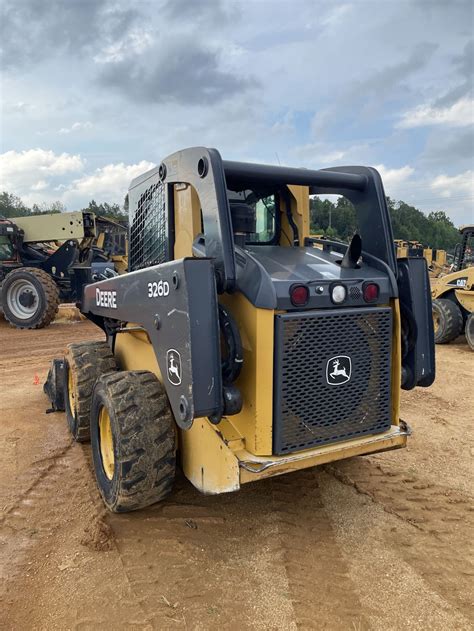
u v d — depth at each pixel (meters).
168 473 2.91
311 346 2.60
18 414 5.13
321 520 3.11
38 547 2.85
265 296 2.44
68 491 3.49
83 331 10.89
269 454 2.56
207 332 2.34
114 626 2.26
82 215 11.99
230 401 2.41
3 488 3.55
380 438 2.87
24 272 11.03
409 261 2.97
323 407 2.68
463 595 2.45
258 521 3.08
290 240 3.61
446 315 9.02
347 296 2.68
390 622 2.27
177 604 2.39
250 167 2.76
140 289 2.97
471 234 9.66
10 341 9.67
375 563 2.69
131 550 2.80
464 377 6.77
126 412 2.86
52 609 2.37
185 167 2.88
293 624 2.26
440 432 4.68
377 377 2.87
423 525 3.06
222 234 2.50
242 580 2.55
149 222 3.57
